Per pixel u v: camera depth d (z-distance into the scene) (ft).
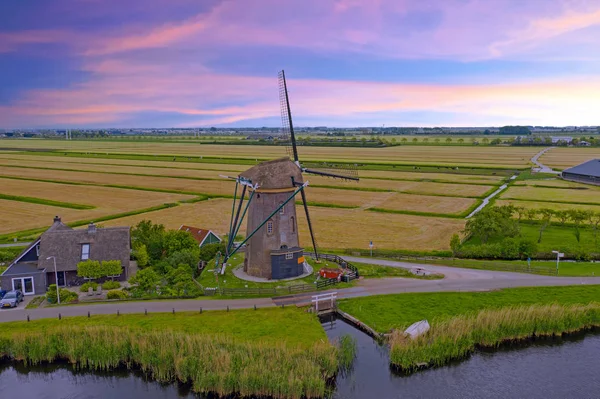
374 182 481.46
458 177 517.14
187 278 174.40
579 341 142.20
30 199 371.76
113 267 172.45
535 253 211.41
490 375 124.77
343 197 394.93
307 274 187.62
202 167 608.60
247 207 189.78
